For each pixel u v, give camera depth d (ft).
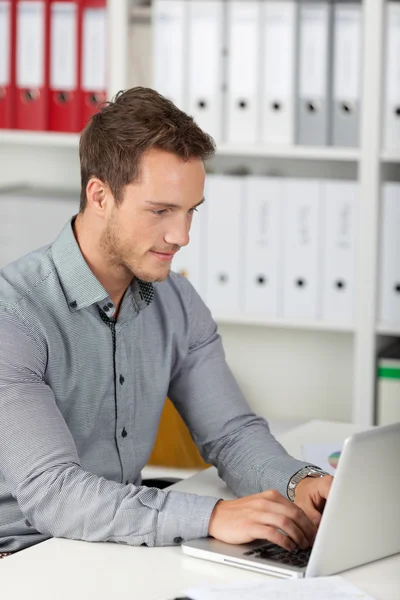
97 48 11.23
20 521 5.98
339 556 4.94
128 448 6.44
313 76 10.77
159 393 6.61
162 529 5.32
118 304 6.27
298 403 12.67
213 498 5.47
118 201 5.63
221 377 6.79
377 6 10.52
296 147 10.85
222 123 11.04
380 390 11.15
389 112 10.73
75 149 12.75
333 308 11.10
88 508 5.36
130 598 4.69
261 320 11.25
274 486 6.03
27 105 11.44
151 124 5.49
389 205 10.85
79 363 6.09
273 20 10.74
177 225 5.61
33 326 5.84
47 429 5.53
